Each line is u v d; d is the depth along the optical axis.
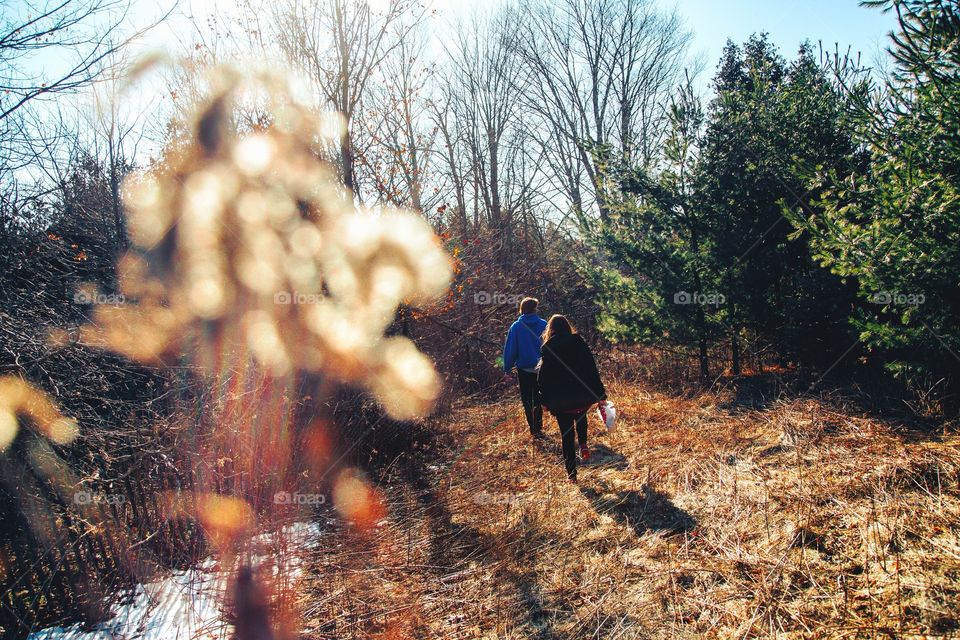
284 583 3.89
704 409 6.79
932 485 3.87
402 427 6.99
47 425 3.91
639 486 4.98
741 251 7.40
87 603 3.75
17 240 5.07
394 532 4.92
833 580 3.19
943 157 4.77
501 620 3.48
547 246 17.36
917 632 2.67
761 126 7.34
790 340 6.94
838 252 5.68
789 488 4.29
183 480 4.53
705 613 3.19
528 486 5.54
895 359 5.72
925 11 4.62
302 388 6.20
